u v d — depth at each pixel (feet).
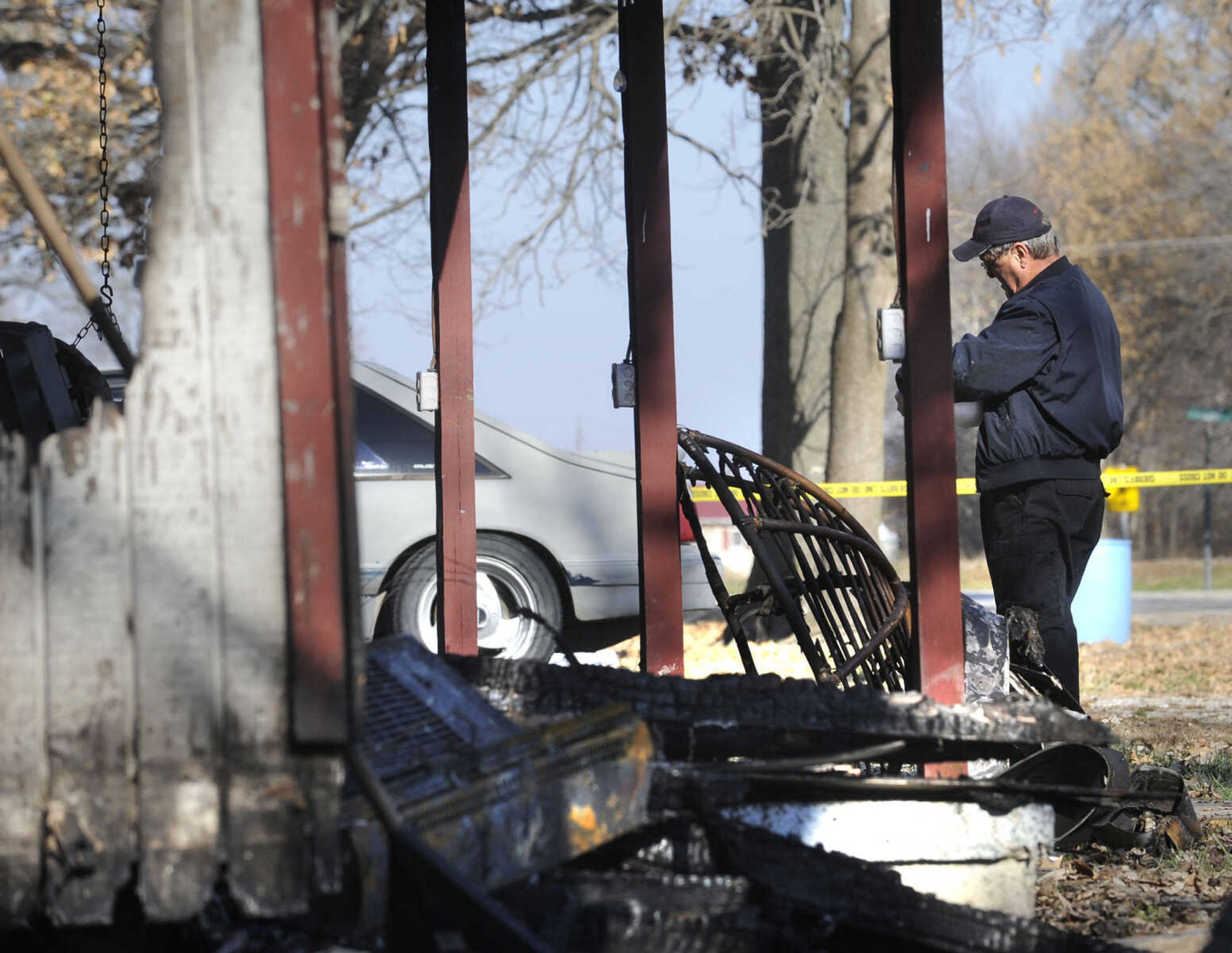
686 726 31.53
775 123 116.88
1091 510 42.96
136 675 22.85
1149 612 139.54
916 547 35.99
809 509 44.68
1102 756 34.71
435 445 61.21
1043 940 24.61
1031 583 42.27
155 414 22.89
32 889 22.76
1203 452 321.73
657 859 27.12
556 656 71.87
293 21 22.84
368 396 71.00
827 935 24.31
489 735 27.12
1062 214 310.86
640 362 46.75
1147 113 245.45
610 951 23.38
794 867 26.11
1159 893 34.53
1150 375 317.63
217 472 22.89
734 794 27.32
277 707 22.81
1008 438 42.09
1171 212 303.07
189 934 24.30
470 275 52.29
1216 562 274.36
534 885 24.66
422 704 28.25
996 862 30.63
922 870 30.35
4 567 22.93
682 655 46.47
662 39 47.09
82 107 121.80
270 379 22.94
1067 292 42.24
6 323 49.55
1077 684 42.29
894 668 41.39
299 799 22.77
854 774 34.22
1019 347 41.65
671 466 46.62
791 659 87.45
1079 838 37.78
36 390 47.01
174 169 22.85
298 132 22.81
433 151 51.83
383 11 119.55
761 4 112.27
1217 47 188.75
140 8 121.29
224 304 22.89
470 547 52.13
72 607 22.89
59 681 22.86
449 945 21.43
